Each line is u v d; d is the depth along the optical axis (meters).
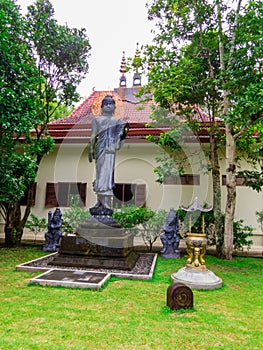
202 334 3.30
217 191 8.75
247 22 7.20
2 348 2.82
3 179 7.17
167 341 3.09
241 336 3.30
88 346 2.92
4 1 7.45
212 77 8.39
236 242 8.78
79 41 9.79
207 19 8.55
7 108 6.46
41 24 8.99
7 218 9.54
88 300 4.30
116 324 3.47
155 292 4.82
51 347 2.87
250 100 6.09
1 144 7.58
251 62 6.92
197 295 4.79
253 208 10.39
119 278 5.69
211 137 8.95
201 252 5.54
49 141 9.32
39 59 9.59
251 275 6.37
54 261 6.38
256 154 8.49
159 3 8.61
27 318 3.58
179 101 8.62
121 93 10.24
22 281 5.28
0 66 6.43
